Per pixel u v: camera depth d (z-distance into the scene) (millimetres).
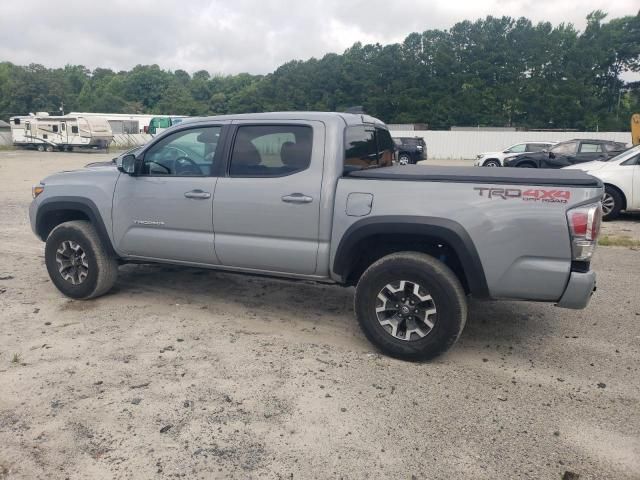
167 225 4852
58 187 5371
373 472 2791
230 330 4676
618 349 4332
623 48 79812
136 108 106688
